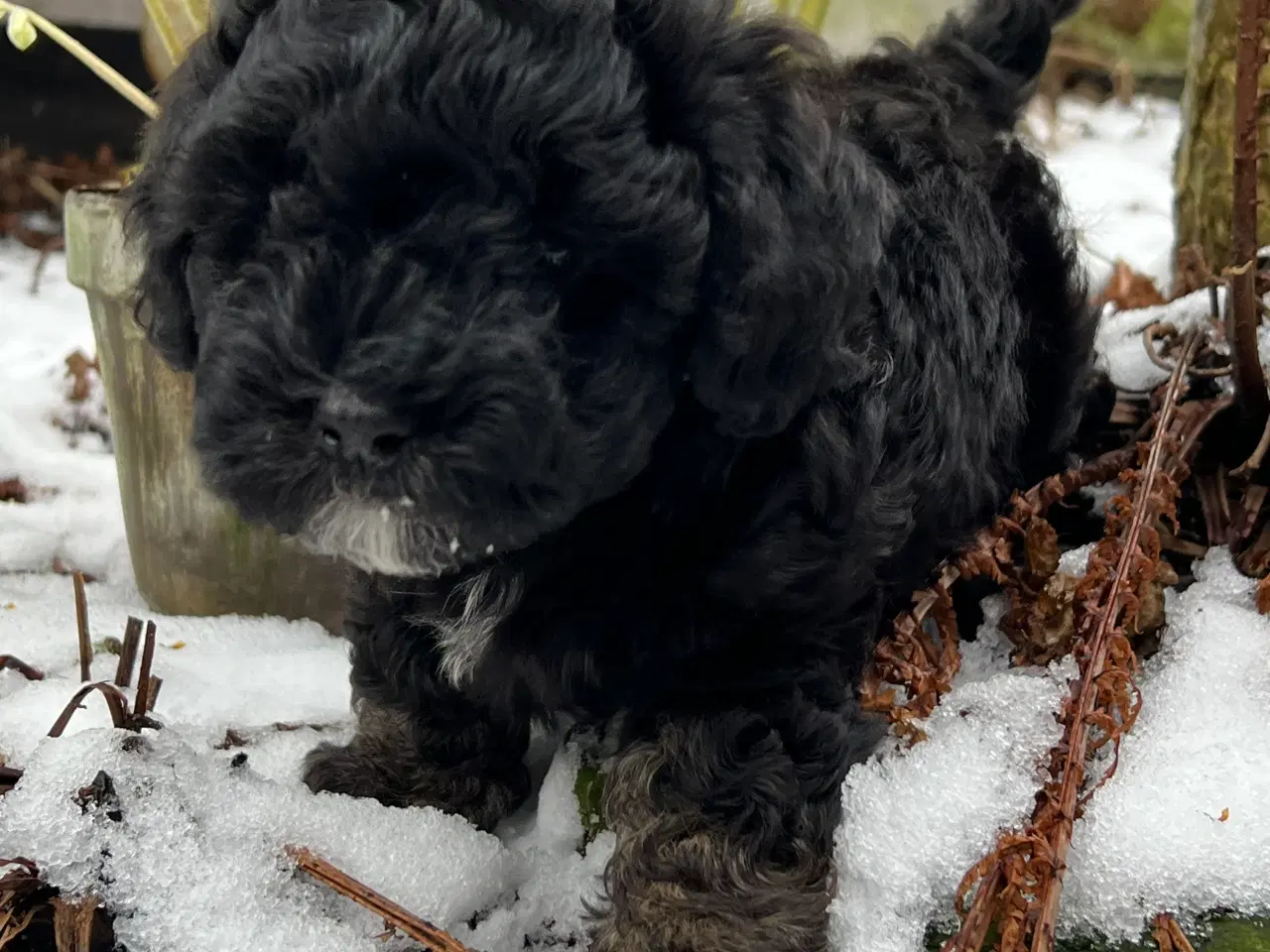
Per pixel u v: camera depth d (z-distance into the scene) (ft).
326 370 1.03
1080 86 4.66
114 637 1.67
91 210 1.64
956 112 1.57
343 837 1.25
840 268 1.15
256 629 1.77
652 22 1.10
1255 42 1.35
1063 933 1.21
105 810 1.18
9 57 3.75
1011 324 1.50
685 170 1.09
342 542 1.10
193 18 1.82
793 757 1.25
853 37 2.65
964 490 1.41
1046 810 1.19
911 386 1.33
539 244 1.07
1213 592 1.49
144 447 1.74
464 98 1.03
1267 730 1.32
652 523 1.20
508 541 1.09
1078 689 1.25
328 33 1.07
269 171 1.09
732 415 1.14
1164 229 3.08
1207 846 1.22
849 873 1.24
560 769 1.42
